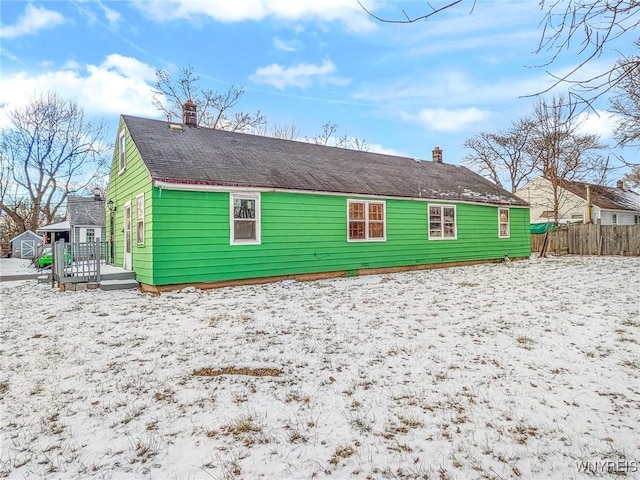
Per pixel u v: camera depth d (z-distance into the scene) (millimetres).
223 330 5988
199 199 9828
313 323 6336
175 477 2539
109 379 4203
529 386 3898
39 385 4082
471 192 16703
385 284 10633
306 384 4008
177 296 8883
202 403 3607
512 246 17859
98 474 2592
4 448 2932
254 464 2666
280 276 11180
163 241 9297
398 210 13891
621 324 5941
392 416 3334
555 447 2848
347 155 16000
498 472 2557
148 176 9422
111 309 7641
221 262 10164
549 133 17438
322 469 2605
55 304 8289
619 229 19453
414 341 5324
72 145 30031
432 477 2514
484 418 3287
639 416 3287
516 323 6145
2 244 34812
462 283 10539
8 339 5809
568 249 21094
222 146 12180
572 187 28547
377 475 2539
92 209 26453
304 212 11641
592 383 3949
